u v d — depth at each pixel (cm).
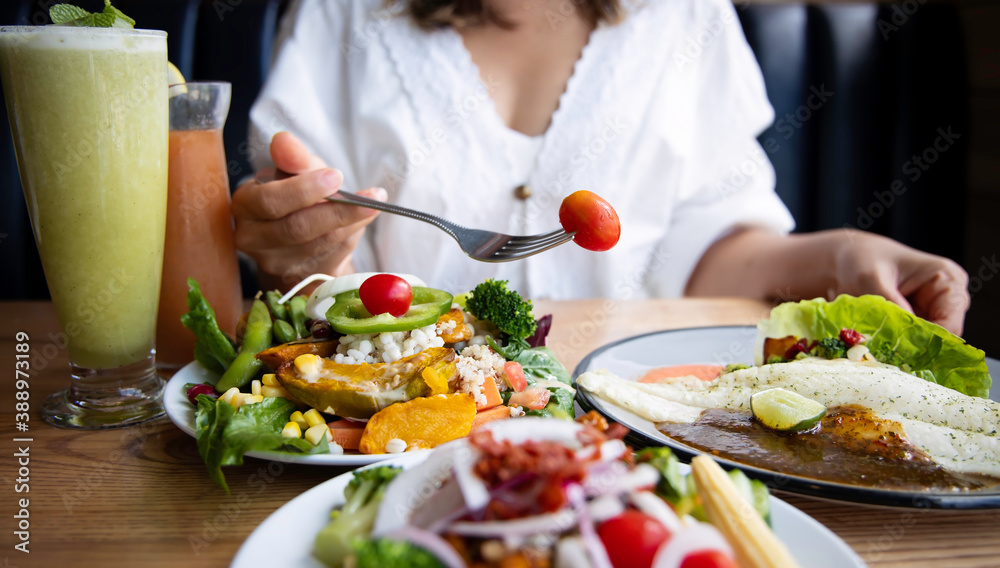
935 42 134
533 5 117
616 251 115
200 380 63
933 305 81
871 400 59
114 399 62
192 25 131
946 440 54
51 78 56
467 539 42
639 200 121
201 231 70
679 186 121
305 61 118
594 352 69
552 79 119
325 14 119
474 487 41
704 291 116
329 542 43
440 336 60
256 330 63
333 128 118
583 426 44
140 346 63
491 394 57
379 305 58
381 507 43
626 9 121
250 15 132
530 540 40
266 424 55
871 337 68
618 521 41
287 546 44
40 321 82
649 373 68
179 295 70
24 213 128
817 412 57
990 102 138
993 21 136
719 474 45
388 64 115
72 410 62
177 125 69
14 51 56
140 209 61
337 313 60
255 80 132
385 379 55
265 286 88
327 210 76
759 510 45
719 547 40
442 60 114
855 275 86
